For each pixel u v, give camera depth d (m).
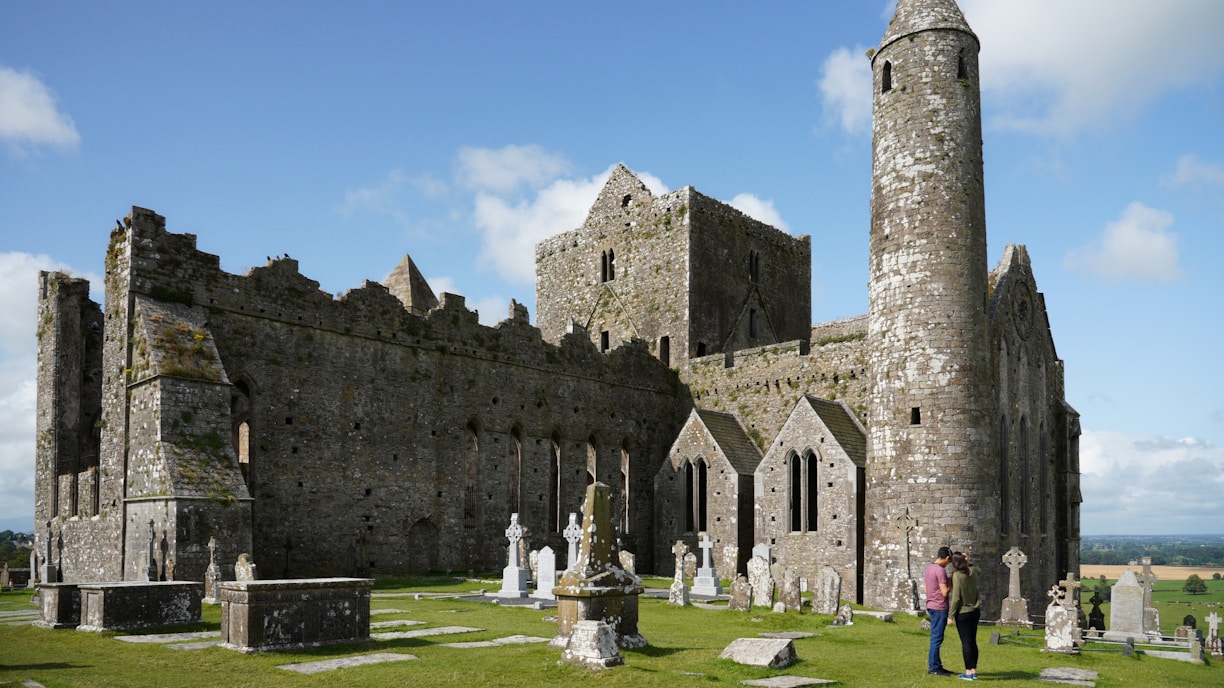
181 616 23.52
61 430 44.94
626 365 57.38
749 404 54.97
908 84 41.31
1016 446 46.31
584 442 54.41
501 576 44.69
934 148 40.41
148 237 38.31
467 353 48.97
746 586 29.75
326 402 42.75
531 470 51.38
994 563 37.94
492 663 17.56
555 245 69.06
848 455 45.06
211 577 30.22
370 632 22.20
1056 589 24.33
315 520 41.59
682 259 60.66
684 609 30.61
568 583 19.55
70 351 45.69
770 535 47.78
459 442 48.00
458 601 31.78
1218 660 26.28
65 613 23.77
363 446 43.88
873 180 42.44
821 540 45.50
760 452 53.28
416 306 59.72
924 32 41.41
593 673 16.34
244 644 18.89
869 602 39.62
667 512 53.22
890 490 39.31
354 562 42.72
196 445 35.75
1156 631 30.98
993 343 44.34
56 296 45.62
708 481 51.38
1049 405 52.47
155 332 36.75
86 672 16.84
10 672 16.86
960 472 38.06
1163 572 189.12
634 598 20.55
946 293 39.31
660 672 16.69
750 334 64.25
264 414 40.44
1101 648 25.48
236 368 39.69
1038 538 48.84
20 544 148.38
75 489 42.62
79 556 39.97
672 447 53.66
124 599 22.70
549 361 53.16
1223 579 163.25
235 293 40.22
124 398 37.31
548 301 69.00
